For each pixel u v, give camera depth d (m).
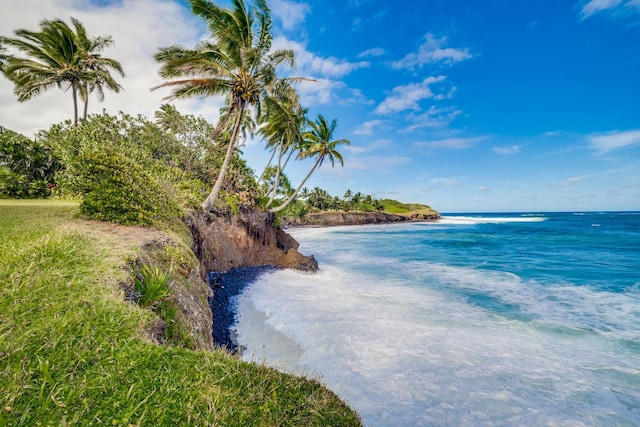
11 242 4.38
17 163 17.44
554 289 11.34
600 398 5.04
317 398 2.79
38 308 2.80
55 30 18.91
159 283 4.35
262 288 12.02
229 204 17.58
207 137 22.05
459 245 26.23
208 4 12.98
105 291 3.55
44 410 1.81
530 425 4.51
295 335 7.49
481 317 8.55
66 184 14.30
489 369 5.88
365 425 4.52
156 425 1.90
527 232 38.16
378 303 9.85
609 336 7.18
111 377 2.22
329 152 24.98
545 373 5.73
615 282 12.12
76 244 4.64
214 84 14.30
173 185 14.99
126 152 14.44
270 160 28.34
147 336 3.11
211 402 2.19
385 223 85.12
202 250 11.69
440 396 5.12
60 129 17.41
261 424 2.18
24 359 2.13
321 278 13.98
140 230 7.49
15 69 18.81
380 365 6.04
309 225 73.19
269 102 15.37
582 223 54.56
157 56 12.86
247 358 6.40
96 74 20.36
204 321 5.66
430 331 7.59
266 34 14.56
